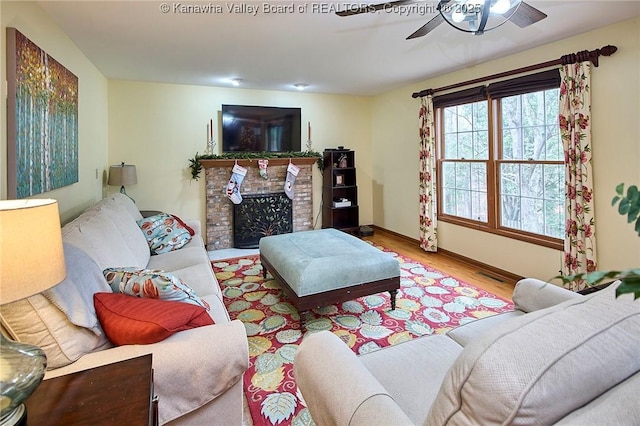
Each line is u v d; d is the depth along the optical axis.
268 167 5.45
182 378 1.33
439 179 4.89
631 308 0.86
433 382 1.35
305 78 4.61
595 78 2.94
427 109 4.72
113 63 3.79
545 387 0.66
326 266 2.70
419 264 4.35
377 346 2.45
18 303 1.20
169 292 1.62
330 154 5.62
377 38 3.10
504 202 3.96
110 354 1.32
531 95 3.61
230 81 4.76
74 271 1.43
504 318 1.87
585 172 3.00
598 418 0.65
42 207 1.06
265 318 2.89
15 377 0.89
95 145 3.91
